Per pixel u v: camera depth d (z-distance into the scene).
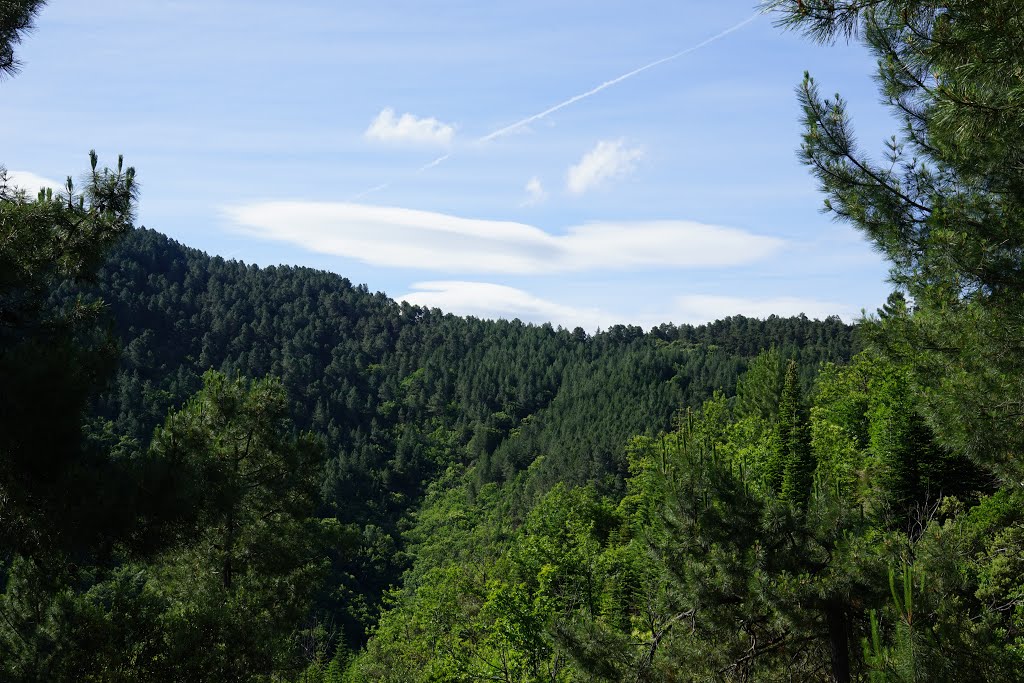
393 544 139.00
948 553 7.89
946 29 5.96
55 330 8.82
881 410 34.97
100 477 7.85
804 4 5.55
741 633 12.06
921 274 8.87
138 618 9.86
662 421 149.25
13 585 9.28
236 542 19.16
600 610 24.00
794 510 12.27
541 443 177.12
